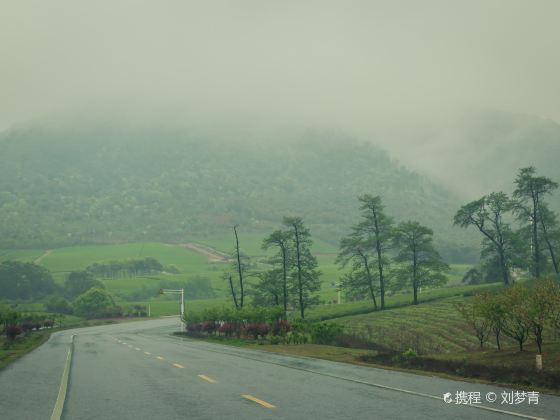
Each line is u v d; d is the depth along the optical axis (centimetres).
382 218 8925
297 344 4247
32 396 1456
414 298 8512
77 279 16500
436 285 8538
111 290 16888
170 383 1672
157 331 8606
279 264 8362
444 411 1154
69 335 7388
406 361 2273
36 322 9256
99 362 2561
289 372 1973
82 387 1625
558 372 1725
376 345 4234
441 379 1733
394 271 8800
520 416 1098
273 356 2852
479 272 10400
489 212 8725
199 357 2794
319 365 2275
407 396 1363
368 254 9038
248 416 1113
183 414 1145
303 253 8238
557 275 7525
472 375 1811
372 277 8925
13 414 1186
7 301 15338
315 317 8125
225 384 1627
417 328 5856
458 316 6359
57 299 14262
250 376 1844
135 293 16850
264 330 4994
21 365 2494
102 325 11562
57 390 1572
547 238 8350
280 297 8256
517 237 8331
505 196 8531
